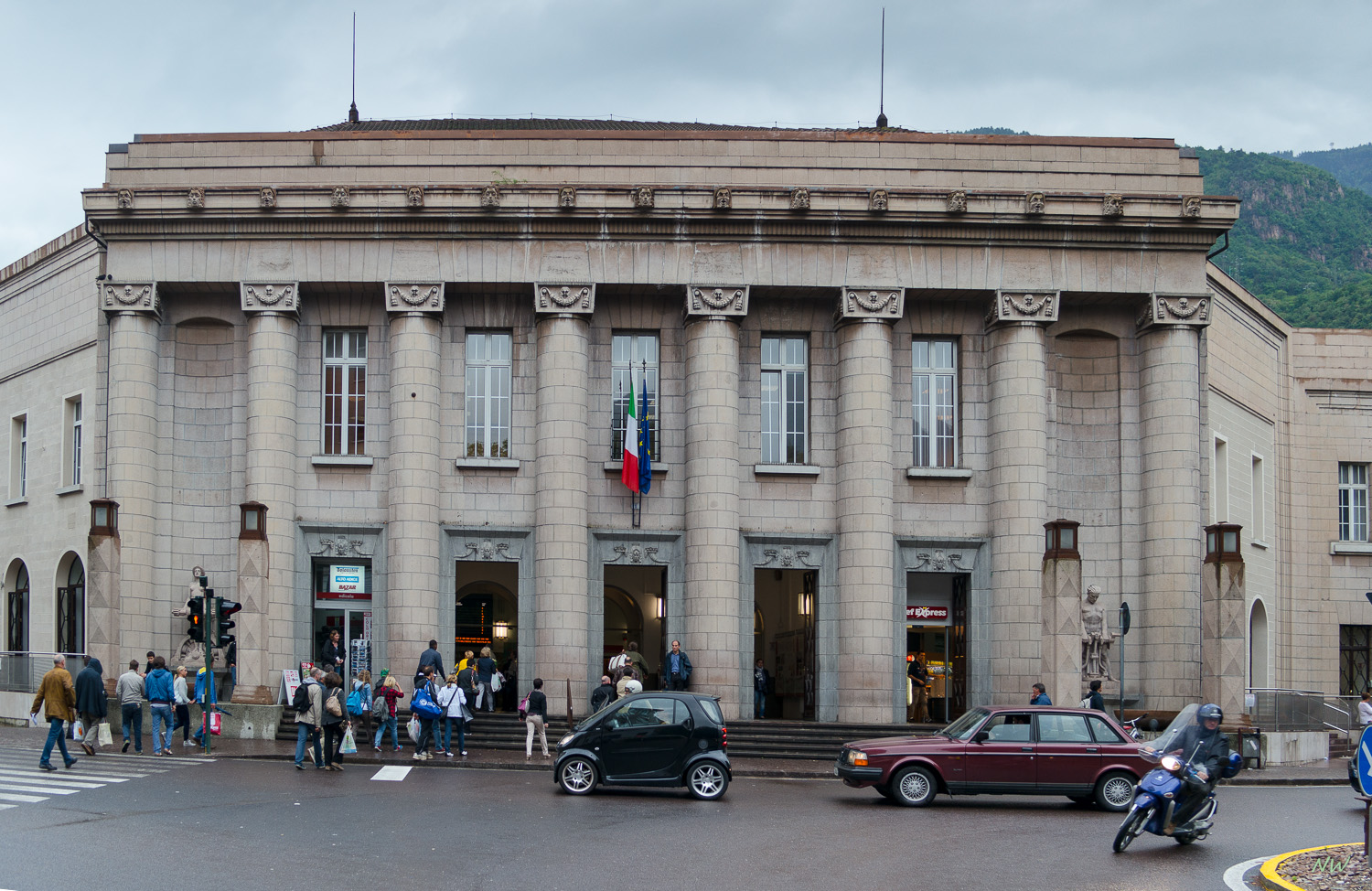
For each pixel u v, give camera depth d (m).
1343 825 20.28
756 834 18.08
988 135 35.56
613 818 19.33
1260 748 31.75
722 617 33.19
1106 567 35.09
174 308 34.56
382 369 34.59
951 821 19.88
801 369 35.47
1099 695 29.98
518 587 34.25
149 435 33.75
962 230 34.22
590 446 34.59
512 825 18.33
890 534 33.94
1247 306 43.00
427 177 34.50
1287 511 46.44
